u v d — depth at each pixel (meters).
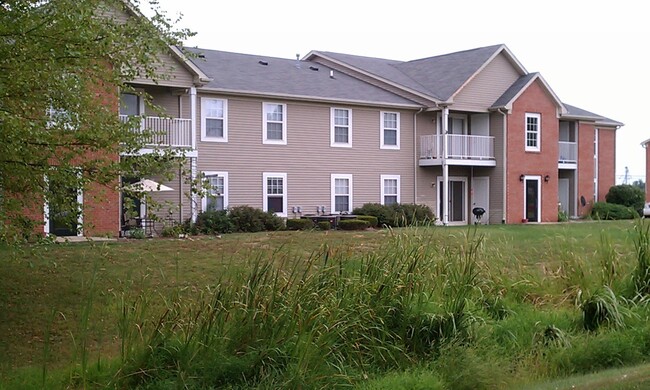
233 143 26.00
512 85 33.09
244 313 8.31
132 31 10.55
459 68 32.44
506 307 11.33
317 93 28.03
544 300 12.00
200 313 8.39
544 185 33.34
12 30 9.05
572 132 37.28
